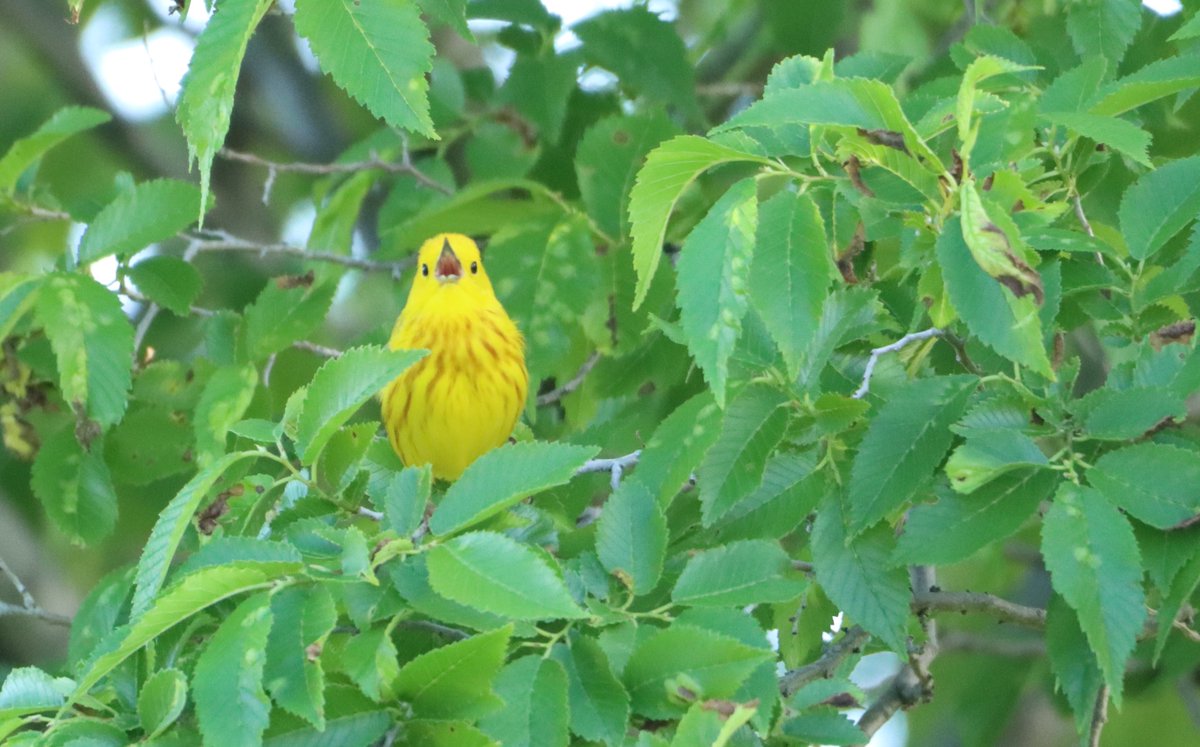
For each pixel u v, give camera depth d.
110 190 13.33
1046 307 8.15
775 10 15.66
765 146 7.84
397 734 6.79
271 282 12.99
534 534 8.62
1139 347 8.45
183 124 7.29
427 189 15.63
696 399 8.24
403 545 6.98
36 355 13.23
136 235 12.27
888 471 7.82
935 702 18.42
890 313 9.73
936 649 11.26
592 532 8.73
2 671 15.88
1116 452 7.34
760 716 6.93
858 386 9.09
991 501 7.50
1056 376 7.88
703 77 18.73
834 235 8.40
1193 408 10.09
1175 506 7.17
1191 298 9.45
